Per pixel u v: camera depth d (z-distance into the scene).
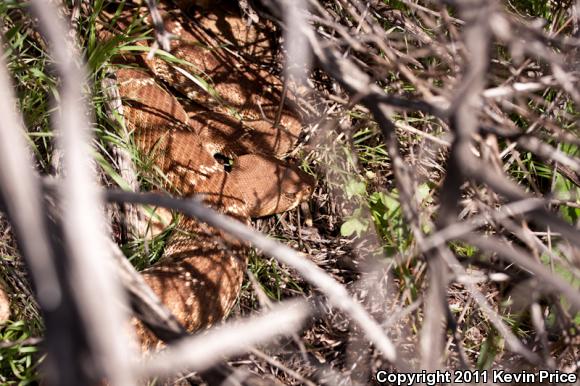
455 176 2.31
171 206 2.38
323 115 4.71
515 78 3.57
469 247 4.00
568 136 3.27
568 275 3.69
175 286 3.98
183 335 2.76
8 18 4.26
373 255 4.14
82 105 4.18
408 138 4.31
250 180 4.92
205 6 5.53
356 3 4.07
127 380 1.63
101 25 4.77
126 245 4.23
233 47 5.50
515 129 3.21
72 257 1.69
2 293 3.65
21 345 3.43
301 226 4.84
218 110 5.41
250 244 4.41
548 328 3.73
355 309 2.38
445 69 4.04
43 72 4.26
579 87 3.55
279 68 5.45
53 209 2.30
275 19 4.34
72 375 1.61
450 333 3.77
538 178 4.40
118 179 4.05
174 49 5.27
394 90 3.85
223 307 4.14
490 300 4.00
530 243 3.10
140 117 5.00
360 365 3.52
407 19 4.30
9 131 1.78
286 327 2.91
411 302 3.22
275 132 5.20
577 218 3.92
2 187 1.79
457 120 2.15
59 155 4.05
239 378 2.86
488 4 2.10
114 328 1.62
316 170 5.01
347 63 3.14
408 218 2.89
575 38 3.81
